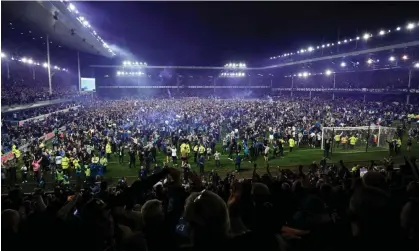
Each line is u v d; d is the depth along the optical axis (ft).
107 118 171.53
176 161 107.65
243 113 199.21
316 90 328.90
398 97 254.27
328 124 147.74
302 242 11.76
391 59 245.65
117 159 110.83
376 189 12.12
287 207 16.30
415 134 136.15
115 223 12.51
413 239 11.03
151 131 137.28
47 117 165.58
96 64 393.70
